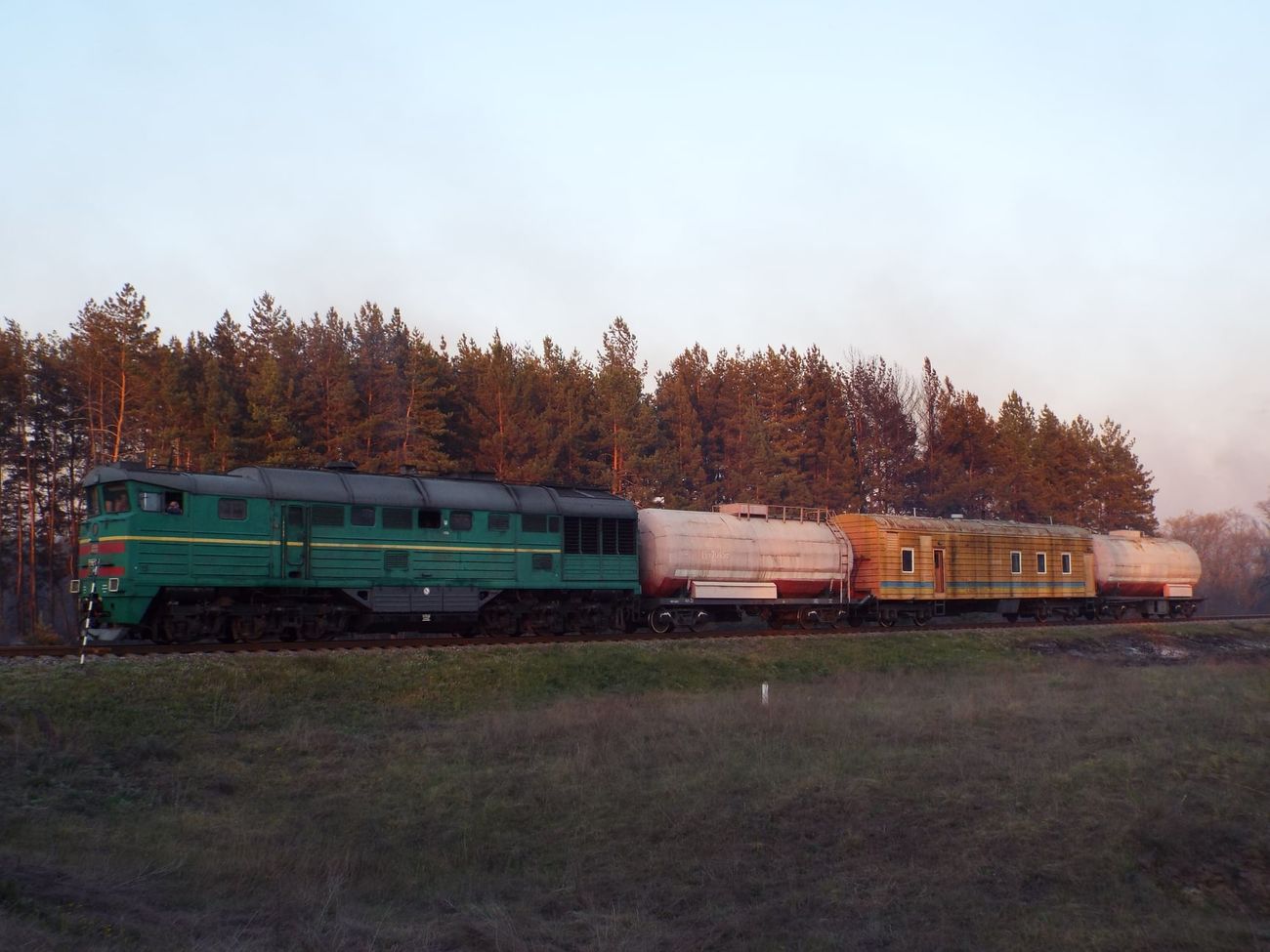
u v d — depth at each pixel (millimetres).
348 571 26750
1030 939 10898
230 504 25047
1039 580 46469
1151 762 17344
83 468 51938
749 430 62469
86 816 15008
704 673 28625
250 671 21953
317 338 55125
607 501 32688
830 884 12891
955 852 13719
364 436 50562
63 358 52312
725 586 35469
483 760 18719
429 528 28328
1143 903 12016
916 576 40844
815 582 38188
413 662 24500
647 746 19484
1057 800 15359
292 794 16609
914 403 73875
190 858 13359
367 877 13383
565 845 14617
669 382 69125
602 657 27609
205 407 47844
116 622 23906
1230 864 13117
